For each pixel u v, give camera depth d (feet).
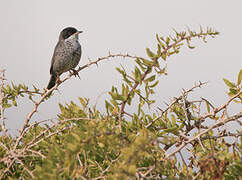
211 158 15.66
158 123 21.72
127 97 20.66
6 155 18.35
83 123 19.48
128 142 16.33
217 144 19.92
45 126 22.94
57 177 14.69
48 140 20.65
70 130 19.45
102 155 19.16
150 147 14.08
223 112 19.54
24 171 18.53
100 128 15.76
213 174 15.75
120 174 12.91
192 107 23.03
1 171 18.26
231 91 20.54
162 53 20.63
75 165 14.37
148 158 17.69
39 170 14.20
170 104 21.77
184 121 21.18
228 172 17.62
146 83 20.38
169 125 21.94
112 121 20.83
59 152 14.73
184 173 18.43
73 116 21.30
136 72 20.66
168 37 20.85
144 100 21.07
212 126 16.67
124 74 20.66
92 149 16.49
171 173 17.48
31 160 19.76
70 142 15.14
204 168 15.69
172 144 18.48
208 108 21.58
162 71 20.39
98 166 18.33
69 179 15.46
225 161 15.76
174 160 18.76
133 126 20.56
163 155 17.42
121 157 14.83
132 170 12.76
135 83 20.74
